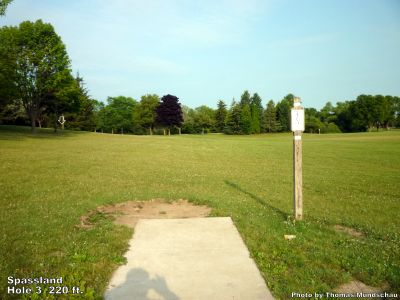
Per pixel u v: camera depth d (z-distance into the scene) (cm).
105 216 904
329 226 870
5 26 4697
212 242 685
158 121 10556
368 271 567
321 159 2895
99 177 1584
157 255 617
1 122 7206
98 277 525
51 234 711
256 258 607
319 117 14962
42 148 2984
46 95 5225
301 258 612
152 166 2147
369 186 1578
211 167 2231
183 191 1291
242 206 1041
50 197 1087
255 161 2702
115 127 11550
